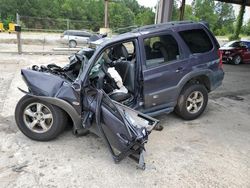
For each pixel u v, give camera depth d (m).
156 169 3.67
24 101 4.12
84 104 3.92
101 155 3.95
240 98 7.33
